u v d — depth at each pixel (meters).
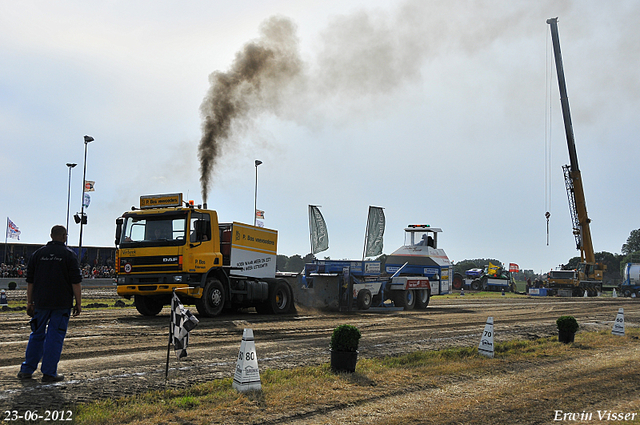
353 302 20.67
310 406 6.33
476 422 6.04
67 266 6.85
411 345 11.43
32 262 6.84
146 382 7.07
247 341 6.89
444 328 15.25
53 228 6.90
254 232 17.73
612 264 121.06
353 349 8.27
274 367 8.49
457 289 56.16
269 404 6.30
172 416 5.68
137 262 14.90
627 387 8.03
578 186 51.03
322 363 8.98
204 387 6.86
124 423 5.41
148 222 15.05
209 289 15.48
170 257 14.58
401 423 5.87
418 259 25.58
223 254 16.64
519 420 6.18
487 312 22.56
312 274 20.86
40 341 6.86
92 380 7.01
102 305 19.89
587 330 16.64
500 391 7.53
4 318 13.76
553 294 51.50
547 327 16.48
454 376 8.40
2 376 7.00
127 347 9.74
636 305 31.44
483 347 10.57
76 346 9.64
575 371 9.24
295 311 19.23
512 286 55.34
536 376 8.70
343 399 6.69
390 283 22.89
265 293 17.64
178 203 15.14
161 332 11.86
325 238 23.80
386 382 7.71
